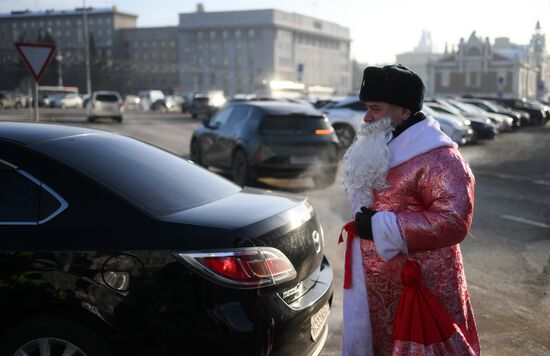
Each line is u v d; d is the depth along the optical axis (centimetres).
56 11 13512
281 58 12331
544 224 725
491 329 398
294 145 950
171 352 234
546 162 1459
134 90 12800
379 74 200
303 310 258
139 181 279
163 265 236
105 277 238
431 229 187
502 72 9769
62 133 305
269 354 239
